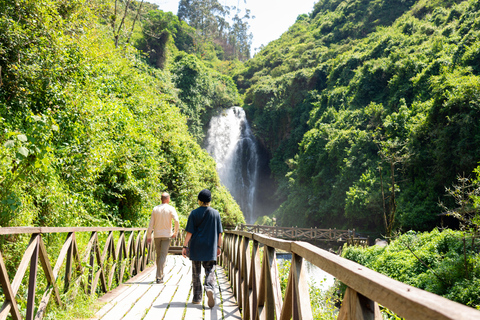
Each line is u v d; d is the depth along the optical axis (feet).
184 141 79.71
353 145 146.82
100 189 33.88
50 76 26.48
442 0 207.21
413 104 134.41
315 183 160.86
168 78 175.73
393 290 2.96
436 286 43.24
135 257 25.93
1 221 13.15
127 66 61.82
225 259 32.63
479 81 105.50
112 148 34.86
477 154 100.42
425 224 104.94
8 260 12.89
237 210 127.65
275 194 192.44
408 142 120.47
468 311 2.18
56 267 11.77
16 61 24.09
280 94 224.33
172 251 47.70
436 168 109.81
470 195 48.98
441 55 148.87
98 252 16.75
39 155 14.30
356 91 179.83
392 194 89.86
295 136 204.33
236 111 219.20
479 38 134.92
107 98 42.52
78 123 28.60
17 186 15.49
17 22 24.45
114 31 73.56
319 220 158.10
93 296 15.49
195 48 290.97
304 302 6.03
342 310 4.35
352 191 131.64
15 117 23.04
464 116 104.27
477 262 41.27
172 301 17.10
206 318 14.14
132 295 18.15
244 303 13.79
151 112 65.77
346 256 70.69
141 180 41.06
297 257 6.72
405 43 182.09
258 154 215.92
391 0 249.34
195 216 15.66
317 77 223.71
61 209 22.15
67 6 34.19
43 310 10.96
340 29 264.11
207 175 107.55
